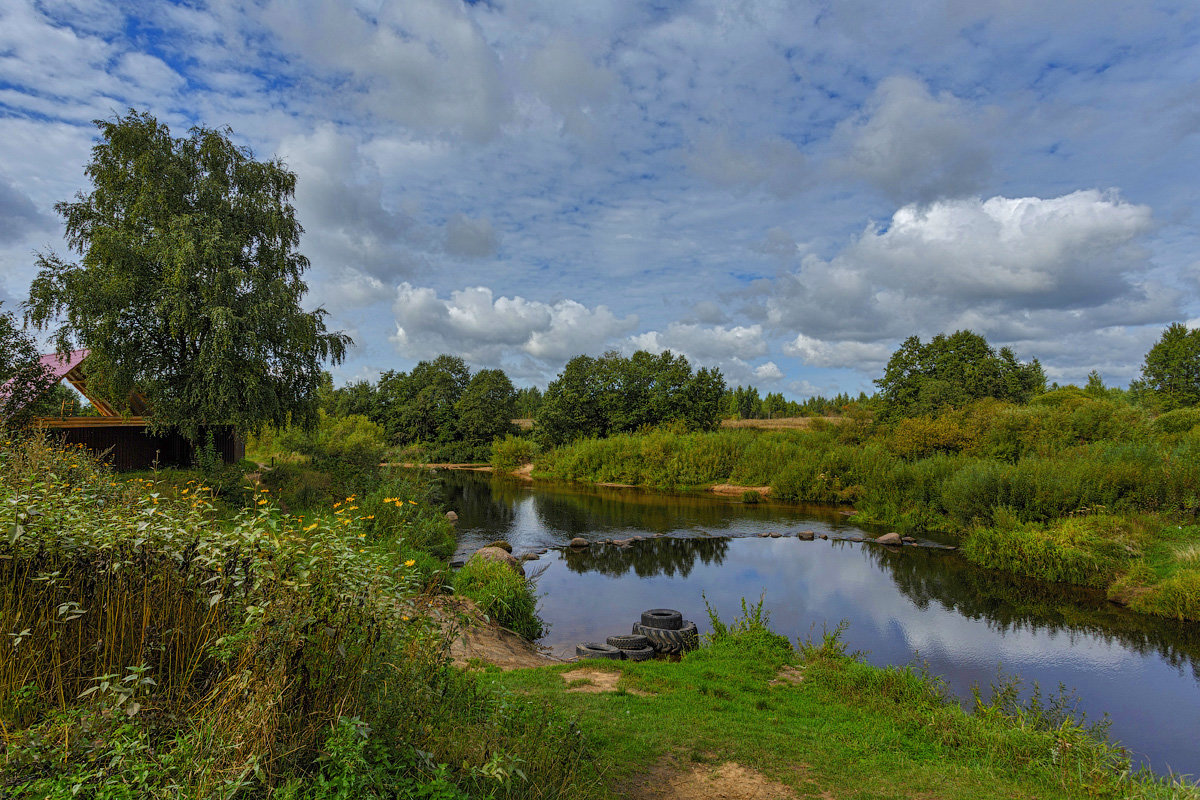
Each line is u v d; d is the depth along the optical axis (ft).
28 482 14.92
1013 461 91.20
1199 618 41.14
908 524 76.13
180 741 9.91
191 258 61.46
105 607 12.55
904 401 150.41
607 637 35.70
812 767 17.85
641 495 115.85
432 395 243.19
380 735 11.68
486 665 26.18
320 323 76.69
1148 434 90.22
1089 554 51.08
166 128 68.18
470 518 85.05
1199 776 22.07
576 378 197.77
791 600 45.50
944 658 34.19
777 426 234.99
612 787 14.96
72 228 66.39
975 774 18.39
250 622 10.78
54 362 73.61
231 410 64.39
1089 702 28.84
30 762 9.33
